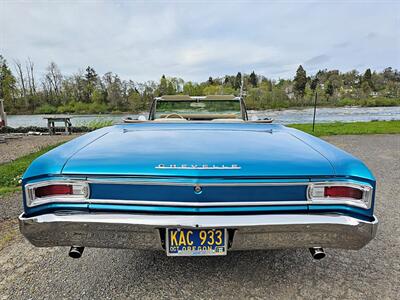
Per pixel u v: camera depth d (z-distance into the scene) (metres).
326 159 1.39
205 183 1.28
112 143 1.65
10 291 1.62
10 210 2.94
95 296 1.57
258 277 1.75
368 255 2.02
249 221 1.27
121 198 1.31
